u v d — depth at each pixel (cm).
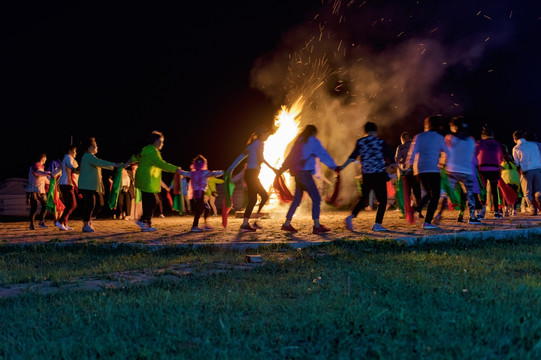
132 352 299
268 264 598
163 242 805
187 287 477
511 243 725
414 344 300
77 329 347
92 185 1022
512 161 1200
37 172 1121
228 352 296
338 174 881
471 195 938
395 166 946
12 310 405
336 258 623
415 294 414
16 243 819
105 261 663
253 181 932
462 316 344
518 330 316
